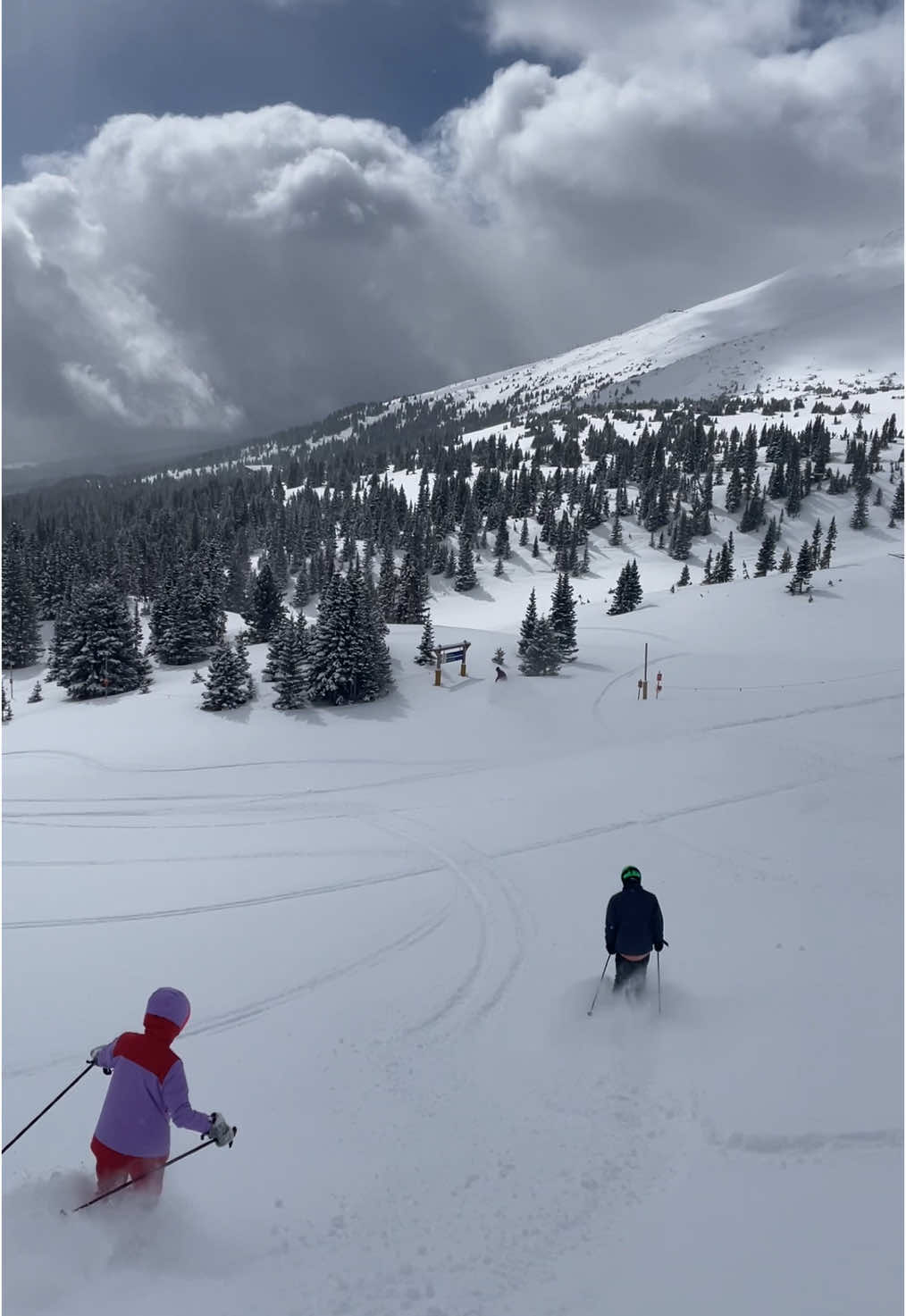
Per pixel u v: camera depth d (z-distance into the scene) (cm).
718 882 1305
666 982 885
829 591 7350
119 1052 471
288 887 1521
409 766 3141
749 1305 388
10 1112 701
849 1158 510
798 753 2392
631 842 1609
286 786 2830
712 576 12381
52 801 2662
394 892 1440
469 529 16175
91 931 1312
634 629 6644
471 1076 715
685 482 19412
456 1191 530
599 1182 528
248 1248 457
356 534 16575
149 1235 433
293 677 4028
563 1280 429
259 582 6981
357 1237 475
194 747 3459
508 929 1176
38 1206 427
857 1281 393
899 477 18975
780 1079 625
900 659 4938
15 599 7562
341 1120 646
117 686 5047
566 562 15362
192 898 1491
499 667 4569
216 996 980
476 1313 402
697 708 3675
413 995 939
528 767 2780
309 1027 862
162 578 10388
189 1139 620
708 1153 544
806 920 1076
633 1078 667
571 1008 845
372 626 4234
